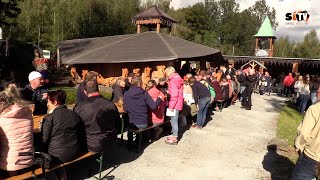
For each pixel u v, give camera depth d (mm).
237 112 12680
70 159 4574
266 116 12305
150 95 6969
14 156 3873
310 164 3645
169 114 7383
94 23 37375
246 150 7484
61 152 4449
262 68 31656
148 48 14648
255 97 19469
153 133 7664
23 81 14477
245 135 8906
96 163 5996
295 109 15148
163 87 8883
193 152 7082
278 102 17547
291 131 9953
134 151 6840
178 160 6508
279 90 23516
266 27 40562
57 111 4457
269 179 5750
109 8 39781
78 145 4688
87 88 5117
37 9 32156
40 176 4172
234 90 14438
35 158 4164
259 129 9844
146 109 6723
